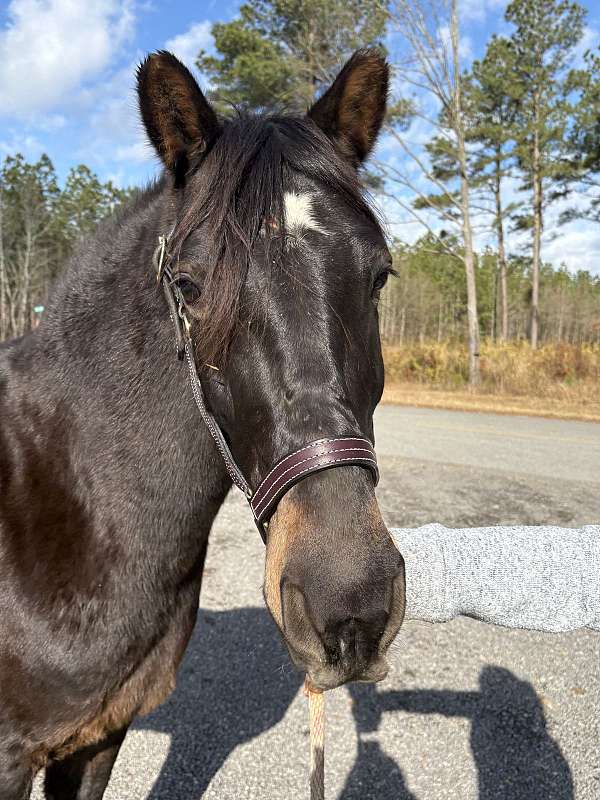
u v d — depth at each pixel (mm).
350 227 1438
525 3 24656
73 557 1573
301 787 2449
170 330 1607
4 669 1524
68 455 1654
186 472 1638
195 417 1607
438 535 1691
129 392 1650
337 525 1186
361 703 2982
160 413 1622
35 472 1653
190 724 2830
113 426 1646
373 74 1778
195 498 1663
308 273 1351
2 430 1722
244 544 4988
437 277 50625
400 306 40906
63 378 1722
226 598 4043
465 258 16891
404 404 14227
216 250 1357
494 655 3438
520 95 25625
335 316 1352
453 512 5453
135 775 2502
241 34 16281
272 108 1962
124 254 1792
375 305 1575
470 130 22859
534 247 30375
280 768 2553
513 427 10680
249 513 5879
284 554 1214
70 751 1674
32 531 1588
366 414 1430
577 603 1608
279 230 1369
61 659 1534
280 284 1338
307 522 1206
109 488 1617
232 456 1483
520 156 26438
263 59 15805
